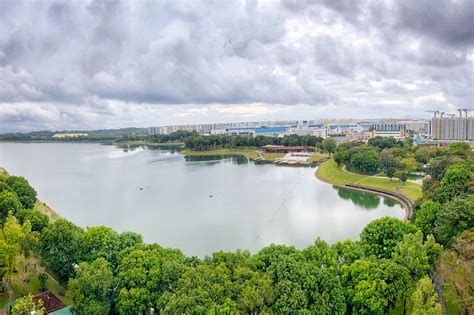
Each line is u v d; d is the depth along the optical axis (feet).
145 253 230.27
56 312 217.56
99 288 206.90
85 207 542.98
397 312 218.18
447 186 360.28
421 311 176.24
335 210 514.68
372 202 565.12
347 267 215.31
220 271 204.95
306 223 449.06
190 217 480.23
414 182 652.07
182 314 178.60
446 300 209.77
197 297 185.57
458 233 255.29
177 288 197.47
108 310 207.51
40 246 253.85
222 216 483.10
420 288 188.14
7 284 251.80
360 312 203.00
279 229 424.87
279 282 195.52
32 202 449.48
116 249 252.21
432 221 294.87
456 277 193.47
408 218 417.28
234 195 616.80
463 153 654.94
